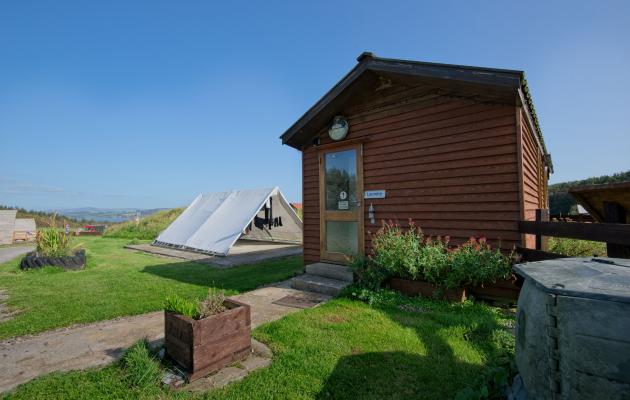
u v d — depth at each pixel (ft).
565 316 5.63
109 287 22.45
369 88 22.30
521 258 16.03
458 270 16.56
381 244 19.75
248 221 39.50
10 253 50.70
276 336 13.05
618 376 5.05
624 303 5.15
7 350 12.30
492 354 11.29
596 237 11.11
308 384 9.71
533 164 22.65
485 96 17.63
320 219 25.11
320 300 18.51
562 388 5.59
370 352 11.64
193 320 10.04
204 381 9.77
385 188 21.58
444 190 19.04
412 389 9.48
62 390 9.37
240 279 24.66
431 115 19.70
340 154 24.14
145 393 9.20
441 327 13.83
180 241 45.80
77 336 13.69
